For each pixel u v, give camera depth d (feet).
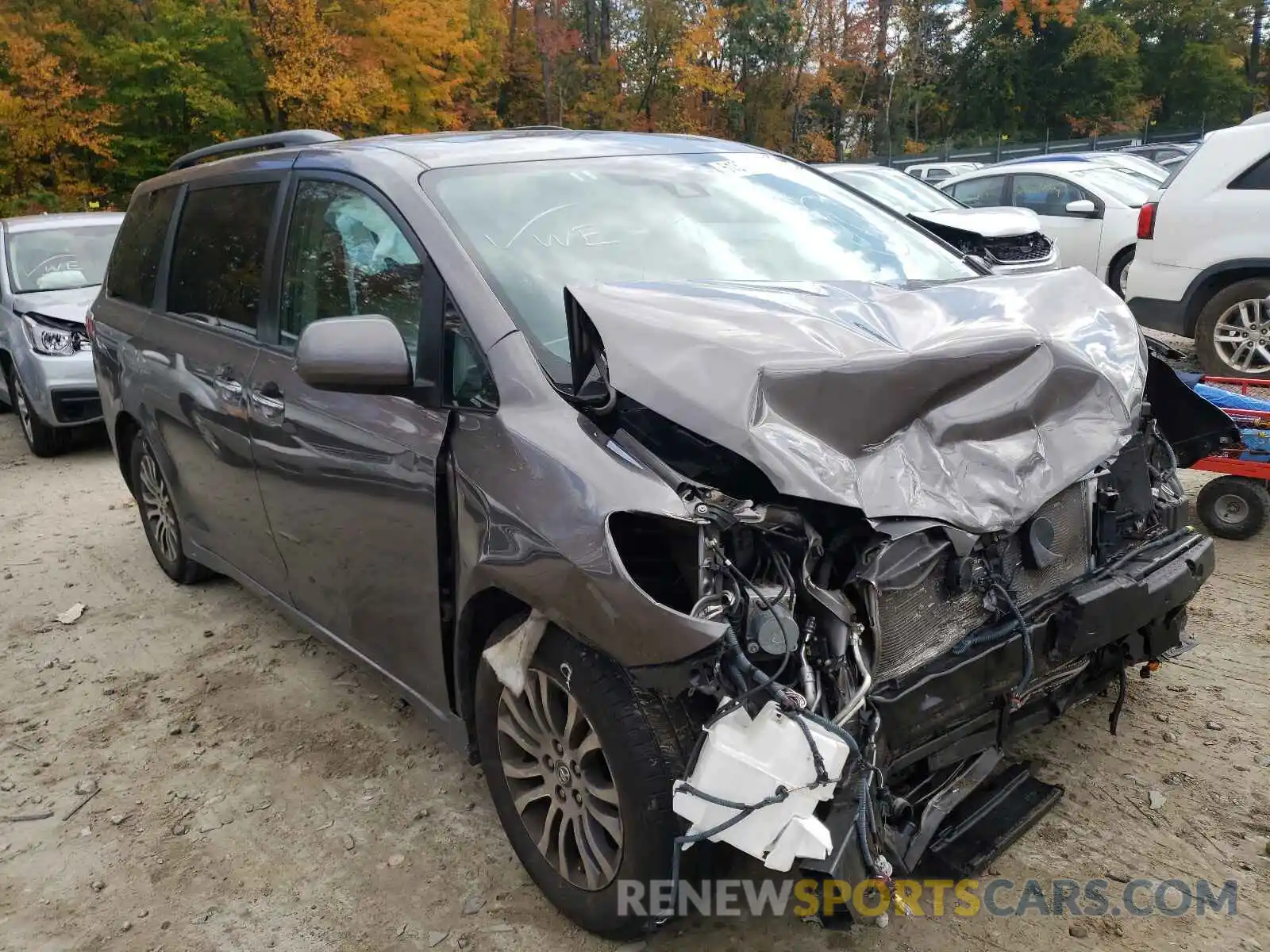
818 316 8.27
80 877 9.87
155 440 15.10
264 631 15.14
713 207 11.01
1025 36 153.58
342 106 78.07
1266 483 15.31
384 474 9.41
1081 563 8.86
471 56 93.30
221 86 74.74
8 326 26.76
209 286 13.51
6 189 71.61
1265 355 23.32
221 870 9.79
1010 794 9.05
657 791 7.31
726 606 6.84
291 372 11.03
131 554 18.99
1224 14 161.79
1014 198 37.99
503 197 10.09
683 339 7.73
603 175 10.93
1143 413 9.87
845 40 147.13
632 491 7.19
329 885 9.47
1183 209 24.18
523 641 8.05
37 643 15.26
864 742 7.07
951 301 9.14
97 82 73.56
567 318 8.34
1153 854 8.96
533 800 8.72
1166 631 9.68
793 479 6.89
